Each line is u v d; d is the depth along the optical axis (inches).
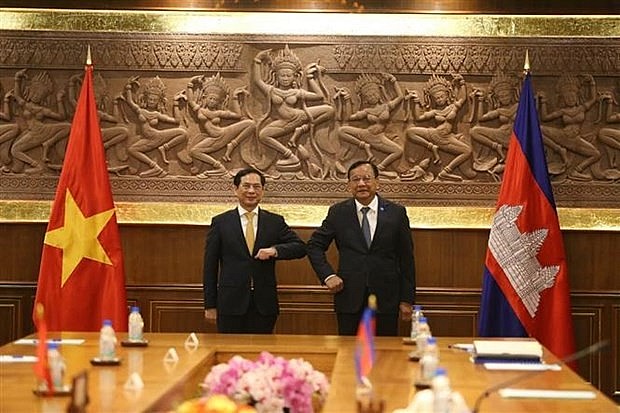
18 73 367.6
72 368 212.2
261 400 183.8
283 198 366.9
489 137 365.1
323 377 195.5
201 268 365.4
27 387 188.4
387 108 366.0
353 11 365.7
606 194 365.4
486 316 341.1
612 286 363.6
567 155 365.7
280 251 319.6
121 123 367.2
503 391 190.9
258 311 323.9
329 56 367.2
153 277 365.1
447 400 137.4
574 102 365.1
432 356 197.0
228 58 368.2
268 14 367.9
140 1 366.9
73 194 342.3
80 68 367.9
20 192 367.9
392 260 325.7
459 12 365.4
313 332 363.9
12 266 365.7
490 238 344.2
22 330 365.1
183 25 368.2
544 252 341.7
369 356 162.9
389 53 366.9
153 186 367.2
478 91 366.0
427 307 363.9
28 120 367.9
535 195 344.2
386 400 180.5
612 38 365.4
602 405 178.7
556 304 339.9
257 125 367.9
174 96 368.2
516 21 366.3
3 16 367.9
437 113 365.7
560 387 196.7
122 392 181.9
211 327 365.1
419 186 365.7
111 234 341.4
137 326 251.0
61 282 339.9
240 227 326.0
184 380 199.8
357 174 325.7
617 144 364.8
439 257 364.2
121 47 367.6
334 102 367.6
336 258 363.9
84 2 366.9
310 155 367.9
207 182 366.9
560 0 364.5
